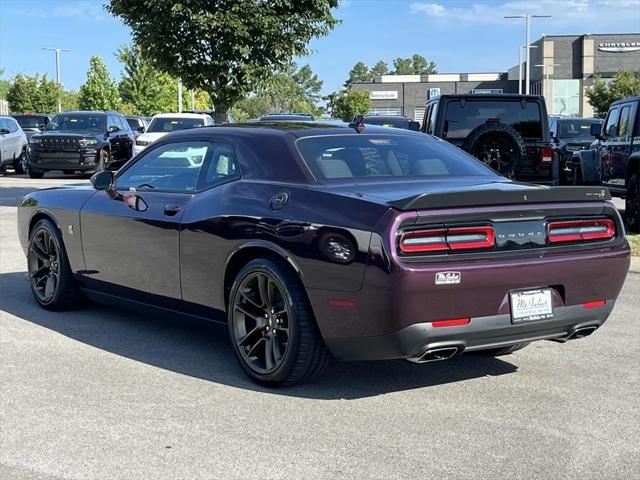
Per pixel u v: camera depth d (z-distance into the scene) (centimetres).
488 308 440
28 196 712
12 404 459
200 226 523
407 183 501
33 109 6000
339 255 438
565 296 466
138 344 591
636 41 6800
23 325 643
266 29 1400
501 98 1227
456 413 449
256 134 538
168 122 2095
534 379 513
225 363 546
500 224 448
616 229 491
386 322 426
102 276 627
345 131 553
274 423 431
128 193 600
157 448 396
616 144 1362
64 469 372
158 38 1402
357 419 438
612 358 561
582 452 394
